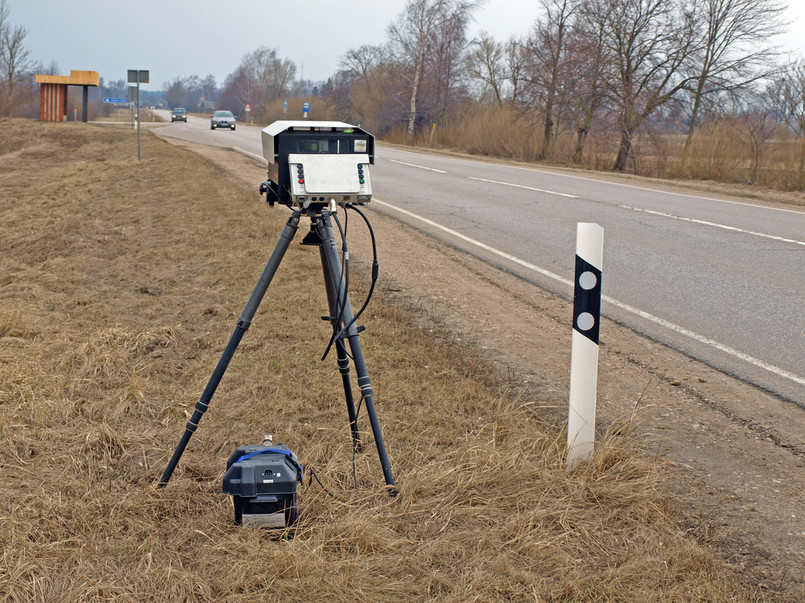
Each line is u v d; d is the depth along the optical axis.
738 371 5.16
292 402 4.24
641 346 5.70
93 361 4.88
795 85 23.20
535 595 2.55
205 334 5.60
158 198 12.78
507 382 4.75
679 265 8.64
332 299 3.58
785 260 9.00
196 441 3.80
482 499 3.21
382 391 4.40
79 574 2.63
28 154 27.66
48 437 3.75
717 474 3.58
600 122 29.44
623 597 2.56
